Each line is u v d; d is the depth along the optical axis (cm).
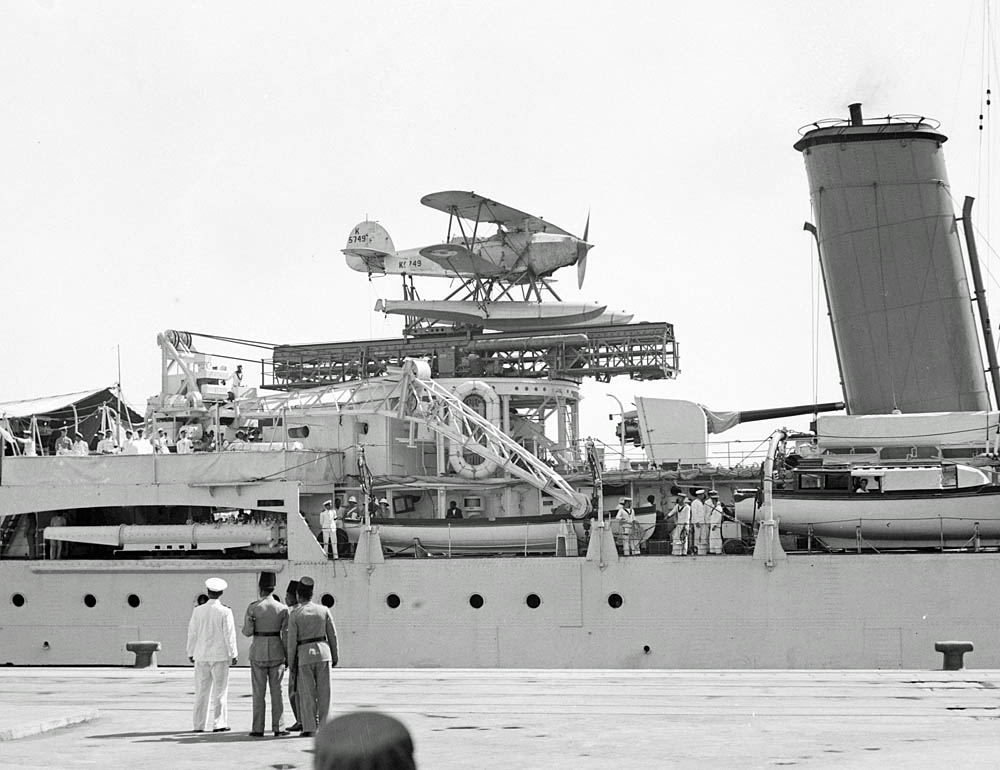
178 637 3428
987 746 1410
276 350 5447
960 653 2414
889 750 1388
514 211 4306
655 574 3131
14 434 4272
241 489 3481
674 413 3628
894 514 3144
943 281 3575
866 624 3034
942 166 3616
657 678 2295
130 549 3516
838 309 3656
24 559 3578
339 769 499
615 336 4406
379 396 3716
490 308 4472
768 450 3219
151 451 3653
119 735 1631
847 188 3597
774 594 3073
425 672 2506
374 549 3303
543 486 3472
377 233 4912
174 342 4072
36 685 2298
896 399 3575
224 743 1552
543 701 1933
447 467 3759
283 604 1780
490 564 3219
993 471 3325
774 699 1914
